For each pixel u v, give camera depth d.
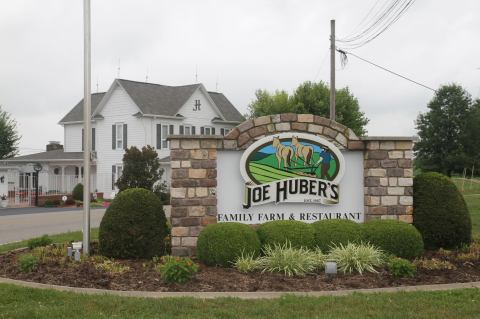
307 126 12.53
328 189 12.48
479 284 9.27
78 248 11.65
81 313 7.54
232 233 10.81
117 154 42.41
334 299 8.21
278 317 7.33
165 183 35.97
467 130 60.09
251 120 12.37
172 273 9.27
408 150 12.55
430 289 8.90
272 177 12.38
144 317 7.38
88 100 12.16
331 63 29.70
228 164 12.39
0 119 57.47
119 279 9.66
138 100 41.50
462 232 12.41
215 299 8.21
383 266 10.48
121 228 11.43
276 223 11.45
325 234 11.30
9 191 39.50
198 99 44.81
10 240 18.05
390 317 7.30
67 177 44.34
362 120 54.09
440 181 12.70
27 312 7.56
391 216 12.48
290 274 9.90
